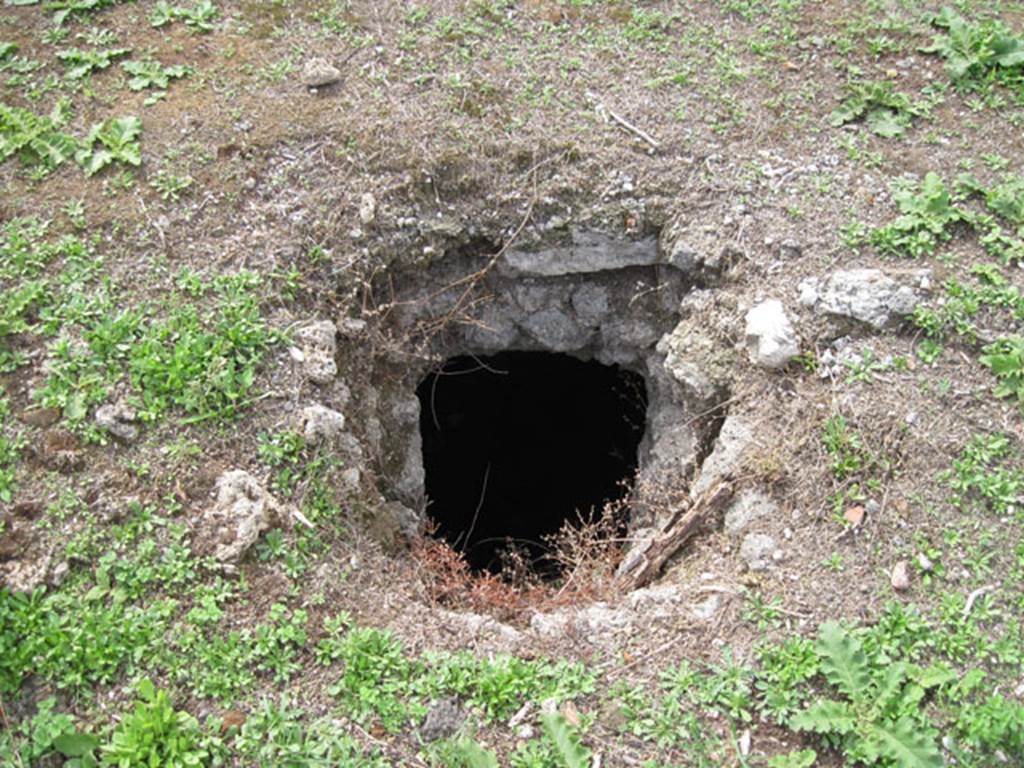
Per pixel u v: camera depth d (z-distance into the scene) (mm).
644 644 1503
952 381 1675
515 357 2287
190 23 1992
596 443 2396
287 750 1367
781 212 1835
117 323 1613
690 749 1405
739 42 2057
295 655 1449
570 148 1879
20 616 1412
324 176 1820
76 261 1681
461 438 2438
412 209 1836
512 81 1958
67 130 1824
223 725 1385
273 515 1528
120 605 1440
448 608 1629
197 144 1823
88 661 1402
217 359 1601
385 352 1853
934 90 2012
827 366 1692
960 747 1407
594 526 1823
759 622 1507
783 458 1638
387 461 1872
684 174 1879
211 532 1504
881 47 2059
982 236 1808
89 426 1547
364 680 1436
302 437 1599
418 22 2027
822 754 1407
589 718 1424
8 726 1369
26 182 1761
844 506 1589
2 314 1610
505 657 1472
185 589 1469
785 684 1442
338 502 1607
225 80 1917
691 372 1797
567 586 1708
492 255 1910
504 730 1417
